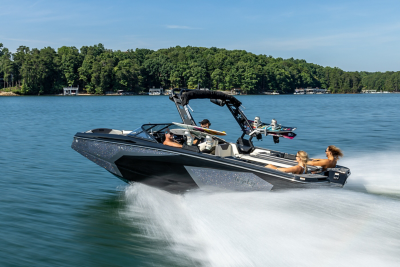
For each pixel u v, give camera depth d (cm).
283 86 17850
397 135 1509
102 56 16600
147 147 672
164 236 516
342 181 601
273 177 587
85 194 719
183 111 764
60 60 14188
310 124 1994
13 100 7925
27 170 895
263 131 748
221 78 15362
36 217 591
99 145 727
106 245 492
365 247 432
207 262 441
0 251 472
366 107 4088
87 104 5344
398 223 487
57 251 476
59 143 1296
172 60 17650
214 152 736
